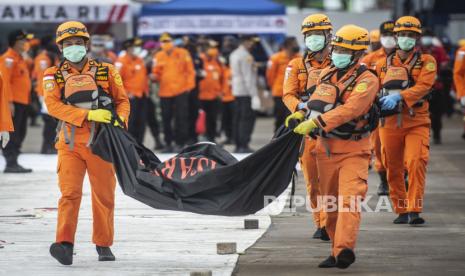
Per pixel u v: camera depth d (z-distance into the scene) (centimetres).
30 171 3669
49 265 1992
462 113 7169
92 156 1950
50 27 6750
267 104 6869
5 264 2003
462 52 2875
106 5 5588
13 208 2783
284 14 5728
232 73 4416
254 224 2447
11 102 3594
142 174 1919
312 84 2141
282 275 1888
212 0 5731
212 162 1939
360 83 1833
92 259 2053
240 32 5700
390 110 2295
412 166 2428
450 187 3262
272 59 4341
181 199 1920
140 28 5747
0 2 5572
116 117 1942
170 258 2062
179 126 4525
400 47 2394
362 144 1886
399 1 7419
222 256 2084
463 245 2203
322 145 1891
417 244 2216
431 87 2402
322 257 2067
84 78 1933
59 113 1928
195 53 4728
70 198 1961
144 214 2672
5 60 3619
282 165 1912
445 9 6312
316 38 2147
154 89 5128
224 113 5053
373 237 2308
